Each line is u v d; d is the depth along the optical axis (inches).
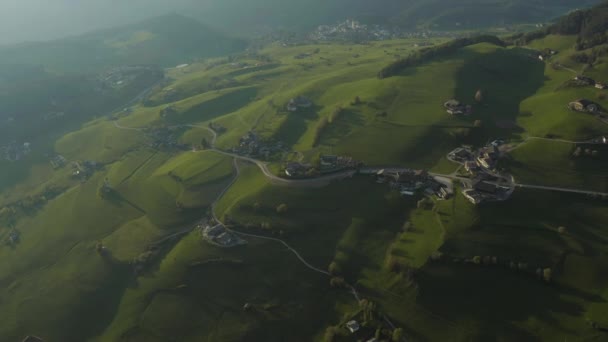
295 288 7111.2
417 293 6604.3
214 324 6796.3
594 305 6053.2
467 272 6732.3
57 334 7337.6
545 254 6835.6
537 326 5964.6
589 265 6589.6
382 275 7047.2
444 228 7386.8
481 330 6033.5
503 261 6761.8
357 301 6707.7
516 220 7406.5
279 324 6609.3
